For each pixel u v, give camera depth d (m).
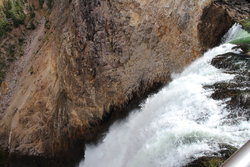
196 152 11.93
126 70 24.19
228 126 12.95
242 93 14.27
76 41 26.94
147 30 24.02
